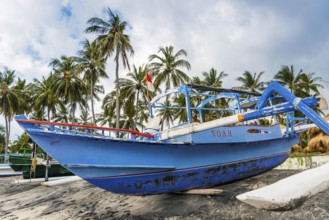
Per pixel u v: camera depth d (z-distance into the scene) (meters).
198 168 6.96
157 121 7.68
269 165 9.34
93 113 24.59
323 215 4.55
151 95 23.38
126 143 5.91
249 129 8.01
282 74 27.97
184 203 6.41
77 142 5.70
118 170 6.01
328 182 3.38
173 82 24.27
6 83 30.11
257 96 9.03
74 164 5.69
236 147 7.89
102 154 5.84
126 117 30.48
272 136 8.90
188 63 24.56
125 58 21.64
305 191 2.92
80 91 28.05
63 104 31.47
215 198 6.46
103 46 21.22
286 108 4.48
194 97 26.64
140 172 6.20
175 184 6.68
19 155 19.47
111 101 30.48
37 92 30.52
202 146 6.84
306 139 29.17
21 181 14.29
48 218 6.53
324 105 4.27
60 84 26.00
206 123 5.34
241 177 8.26
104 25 21.75
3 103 28.66
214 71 30.27
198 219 5.27
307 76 28.22
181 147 6.49
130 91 25.61
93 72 25.42
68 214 6.76
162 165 6.35
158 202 6.79
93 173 5.88
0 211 7.91
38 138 5.61
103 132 6.38
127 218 5.95
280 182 3.05
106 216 6.27
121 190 6.20
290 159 14.91
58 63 27.81
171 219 5.49
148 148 6.15
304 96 26.30
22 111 30.84
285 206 2.61
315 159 14.72
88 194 8.98
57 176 16.89
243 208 5.48
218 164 7.39
